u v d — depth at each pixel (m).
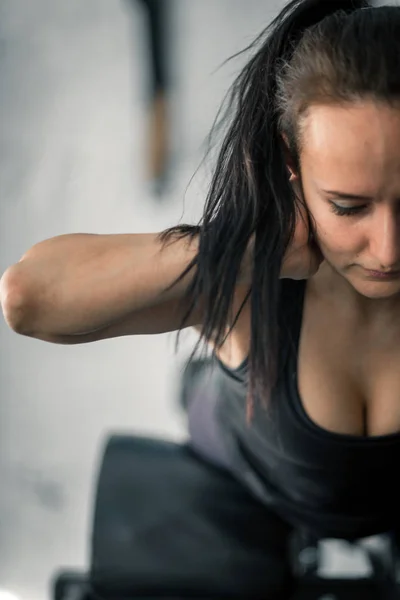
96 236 1.20
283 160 1.11
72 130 4.04
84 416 3.30
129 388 3.36
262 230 1.12
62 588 2.08
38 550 2.93
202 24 4.30
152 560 1.92
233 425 1.57
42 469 3.17
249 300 1.25
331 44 1.03
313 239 1.13
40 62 4.29
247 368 1.29
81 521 3.01
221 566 1.91
